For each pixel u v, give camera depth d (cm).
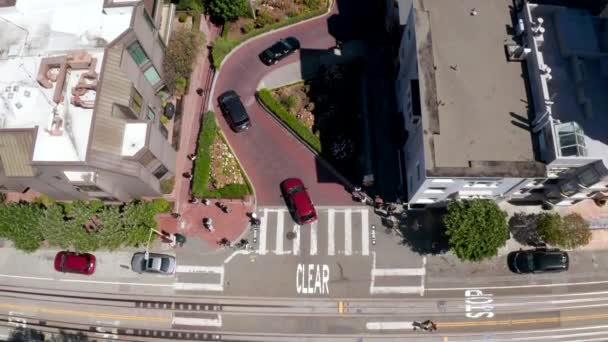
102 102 5369
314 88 6938
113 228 5988
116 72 5491
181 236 6256
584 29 5659
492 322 5938
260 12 7344
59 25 5809
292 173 6600
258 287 6119
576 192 5650
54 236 5981
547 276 6112
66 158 5256
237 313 6034
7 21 5897
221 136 6750
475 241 5506
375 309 5988
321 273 6144
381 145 6675
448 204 5872
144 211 6109
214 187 6481
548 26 5794
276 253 6247
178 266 6241
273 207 6444
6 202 6450
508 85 5369
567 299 6044
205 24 7275
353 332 5909
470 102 5291
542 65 5178
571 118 5341
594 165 5097
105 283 6253
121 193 6147
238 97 6744
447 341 5878
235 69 7138
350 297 6041
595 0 5934
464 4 5706
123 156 5475
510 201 6384
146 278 6238
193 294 6134
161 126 6544
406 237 6266
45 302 6247
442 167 5012
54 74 5541
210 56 7219
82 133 5347
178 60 6544
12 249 6500
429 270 6131
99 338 6050
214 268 6219
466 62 5450
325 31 7338
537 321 5959
